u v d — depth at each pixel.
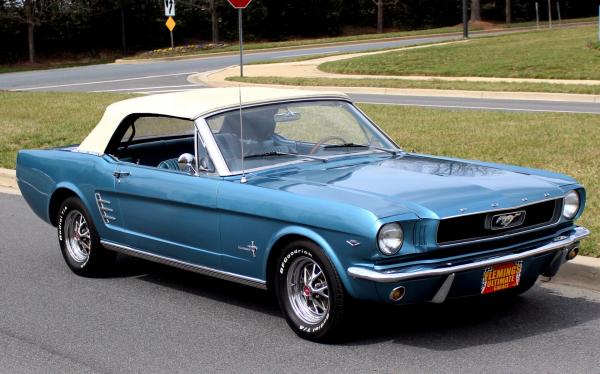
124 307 6.31
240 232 5.65
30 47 49.81
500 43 34.59
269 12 62.03
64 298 6.59
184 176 6.07
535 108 17.80
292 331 5.63
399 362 4.98
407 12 69.12
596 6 75.69
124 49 51.03
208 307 6.25
